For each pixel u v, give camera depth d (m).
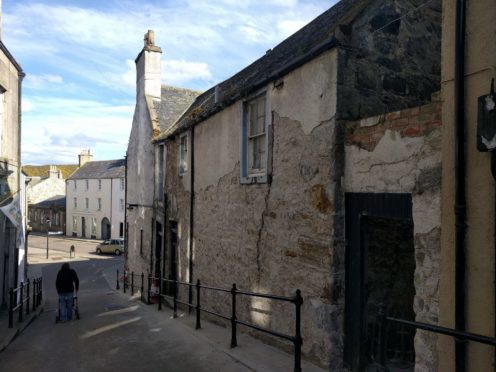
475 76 3.42
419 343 4.13
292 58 6.42
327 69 5.55
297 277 6.07
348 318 5.31
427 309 4.10
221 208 8.77
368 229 5.35
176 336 7.50
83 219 54.25
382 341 3.39
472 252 3.39
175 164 12.41
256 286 7.20
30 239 52.09
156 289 13.99
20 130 12.73
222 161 8.77
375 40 5.70
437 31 6.30
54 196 65.69
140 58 17.69
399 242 5.61
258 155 7.57
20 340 8.14
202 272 9.77
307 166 5.89
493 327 3.21
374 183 4.92
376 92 5.64
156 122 15.66
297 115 6.13
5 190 11.16
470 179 3.44
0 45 10.42
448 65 3.71
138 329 8.39
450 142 3.67
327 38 5.44
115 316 10.56
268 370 5.32
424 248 4.18
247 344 6.65
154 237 14.84
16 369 6.11
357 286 5.20
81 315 11.38
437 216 4.06
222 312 8.51
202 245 9.83
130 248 18.83
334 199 5.38
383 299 5.50
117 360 6.25
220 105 8.58
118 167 51.03
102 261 35.78
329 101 5.49
